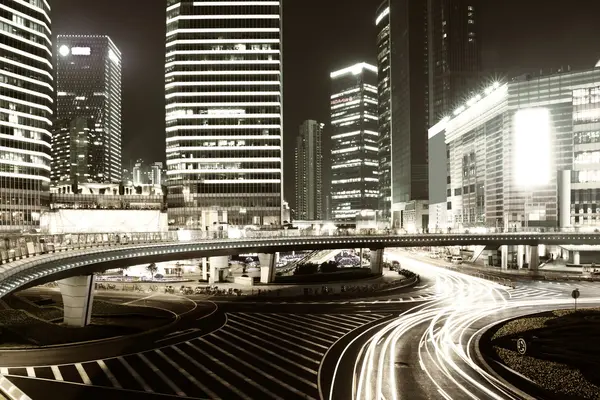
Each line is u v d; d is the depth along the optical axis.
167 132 175.25
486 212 153.88
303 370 38.03
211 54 173.00
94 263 51.50
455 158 181.75
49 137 159.75
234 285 91.69
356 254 173.62
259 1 174.12
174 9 174.62
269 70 173.88
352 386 34.28
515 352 43.41
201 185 171.75
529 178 135.00
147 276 102.94
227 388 33.91
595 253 124.75
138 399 31.78
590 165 128.88
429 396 32.34
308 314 62.00
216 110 173.00
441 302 71.38
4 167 142.75
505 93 139.75
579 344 45.34
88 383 35.06
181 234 77.94
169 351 43.81
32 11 150.75
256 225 169.88
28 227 147.38
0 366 39.19
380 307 67.19
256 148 173.25
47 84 156.25
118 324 55.00
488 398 32.00
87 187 169.12
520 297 75.88
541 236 114.56
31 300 70.62
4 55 142.88
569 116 131.38
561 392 33.50
